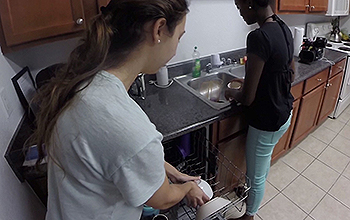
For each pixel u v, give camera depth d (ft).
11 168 2.71
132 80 1.92
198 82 5.75
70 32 3.18
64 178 1.78
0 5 2.51
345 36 9.30
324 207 5.51
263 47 3.36
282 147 6.42
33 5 2.74
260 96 3.86
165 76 5.18
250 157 4.46
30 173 2.77
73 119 1.57
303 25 8.52
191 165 4.35
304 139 7.85
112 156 1.55
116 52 1.72
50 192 2.03
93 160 1.58
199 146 4.37
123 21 1.64
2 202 2.37
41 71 3.72
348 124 8.54
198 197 2.56
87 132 1.54
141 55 1.79
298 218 5.28
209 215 3.02
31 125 3.25
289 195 5.84
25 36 2.75
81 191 1.79
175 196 2.13
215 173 4.36
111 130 1.52
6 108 2.89
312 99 6.43
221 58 6.37
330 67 6.54
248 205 4.82
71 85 1.63
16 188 2.76
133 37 1.67
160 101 4.55
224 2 5.83
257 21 3.68
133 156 1.53
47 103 1.72
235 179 5.25
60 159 1.69
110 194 1.86
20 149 2.82
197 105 4.36
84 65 1.69
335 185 6.09
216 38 6.14
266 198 5.78
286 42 3.60
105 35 1.63
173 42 1.88
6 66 3.18
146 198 1.71
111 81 1.67
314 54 6.26
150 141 1.58
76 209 1.87
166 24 1.70
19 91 3.36
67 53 4.30
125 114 1.57
